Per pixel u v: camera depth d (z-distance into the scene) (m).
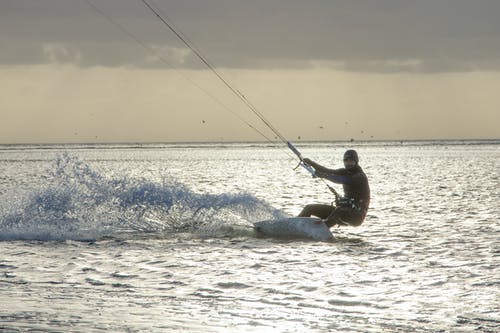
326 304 20.02
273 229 35.03
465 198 60.91
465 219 43.19
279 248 30.97
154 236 34.75
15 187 77.25
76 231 35.38
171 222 37.19
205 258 28.05
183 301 20.31
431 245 31.86
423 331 17.16
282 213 38.66
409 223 41.22
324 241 33.44
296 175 115.50
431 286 22.44
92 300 20.39
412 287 22.28
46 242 32.66
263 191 73.75
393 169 138.50
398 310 19.30
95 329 17.08
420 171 126.75
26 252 29.59
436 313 18.97
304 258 28.06
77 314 18.62
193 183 89.69
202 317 18.39
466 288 22.12
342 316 18.62
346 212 35.06
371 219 43.62
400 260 27.58
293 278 23.78
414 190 72.94
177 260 27.55
